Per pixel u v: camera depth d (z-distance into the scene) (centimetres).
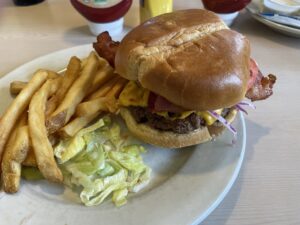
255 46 29
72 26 31
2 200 16
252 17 31
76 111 19
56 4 35
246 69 18
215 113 18
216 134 19
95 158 18
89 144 19
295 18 29
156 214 15
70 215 16
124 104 19
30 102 19
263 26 31
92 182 17
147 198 16
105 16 28
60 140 19
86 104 19
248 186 18
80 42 29
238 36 18
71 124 19
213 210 16
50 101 20
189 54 17
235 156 18
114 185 17
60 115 18
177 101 17
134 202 16
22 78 23
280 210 16
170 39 18
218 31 18
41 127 18
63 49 26
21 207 16
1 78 23
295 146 20
